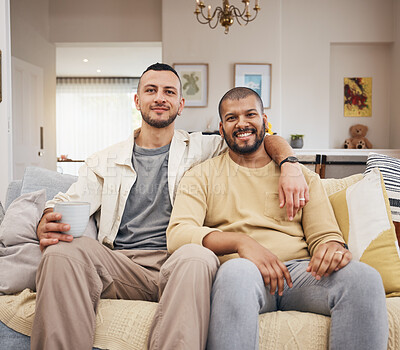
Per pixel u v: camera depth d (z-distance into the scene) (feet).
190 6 17.07
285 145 5.15
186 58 17.12
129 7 18.67
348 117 18.65
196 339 3.41
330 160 12.15
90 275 4.01
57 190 5.77
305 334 3.76
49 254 3.86
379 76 18.53
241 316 3.43
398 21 17.56
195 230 4.38
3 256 4.59
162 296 3.73
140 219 5.27
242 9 17.06
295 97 18.06
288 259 4.64
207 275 3.67
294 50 18.02
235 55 17.11
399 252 4.82
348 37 18.02
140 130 5.86
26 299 4.25
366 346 3.49
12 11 15.53
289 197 4.60
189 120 17.20
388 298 4.31
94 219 5.50
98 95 32.68
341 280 3.76
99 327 3.96
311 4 17.97
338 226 5.02
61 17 18.74
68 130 32.68
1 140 8.72
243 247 4.06
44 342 3.68
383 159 5.83
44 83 18.39
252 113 4.96
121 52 25.12
